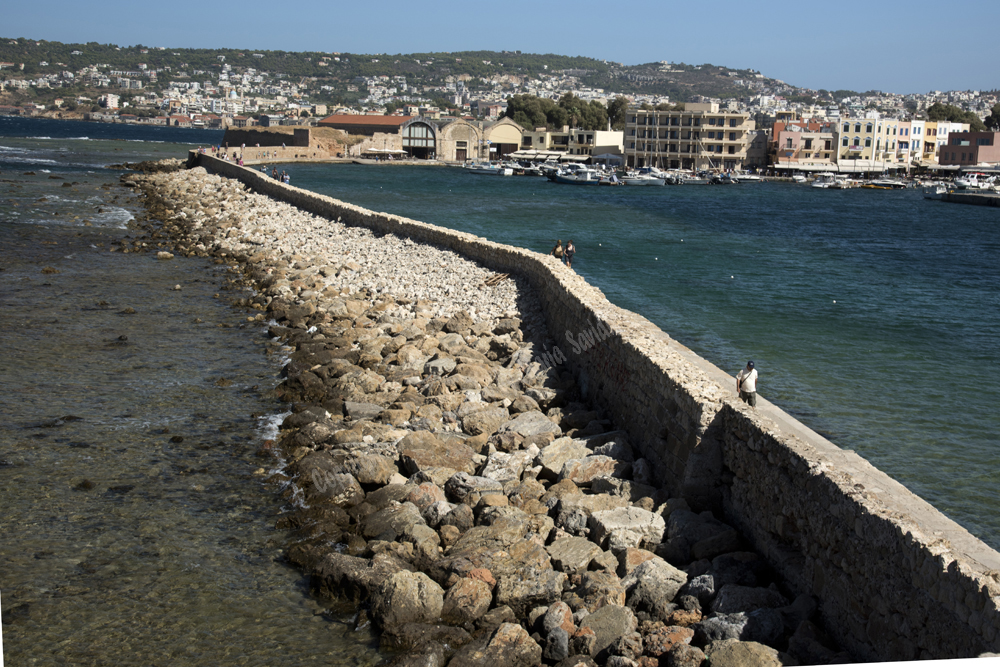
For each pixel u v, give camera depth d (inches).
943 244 3304.6
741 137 7815.0
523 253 1470.2
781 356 1381.6
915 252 3016.7
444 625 519.5
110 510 674.2
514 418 837.8
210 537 639.1
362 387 967.0
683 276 2191.2
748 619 474.6
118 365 1052.5
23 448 786.2
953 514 796.0
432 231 1831.9
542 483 713.0
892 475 886.4
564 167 7337.6
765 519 566.3
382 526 631.8
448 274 1581.0
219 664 492.7
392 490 689.0
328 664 494.3
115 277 1596.9
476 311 1334.9
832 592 484.7
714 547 571.5
